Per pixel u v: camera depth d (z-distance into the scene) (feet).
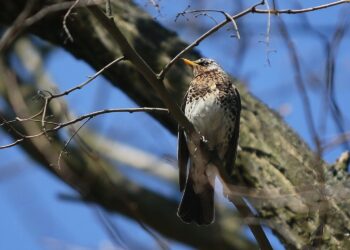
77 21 39.73
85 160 45.80
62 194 42.01
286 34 27.63
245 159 37.27
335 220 33.04
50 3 38.60
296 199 34.27
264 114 38.81
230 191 30.66
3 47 27.35
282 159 36.60
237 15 28.43
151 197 48.91
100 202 45.78
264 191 34.19
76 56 41.06
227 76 39.73
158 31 40.96
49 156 32.17
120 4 41.37
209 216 35.70
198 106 38.68
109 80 40.57
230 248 48.19
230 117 38.50
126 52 29.40
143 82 39.63
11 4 39.81
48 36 40.57
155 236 27.09
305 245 32.55
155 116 40.27
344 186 33.47
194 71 40.04
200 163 34.73
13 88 32.55
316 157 26.35
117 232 27.17
